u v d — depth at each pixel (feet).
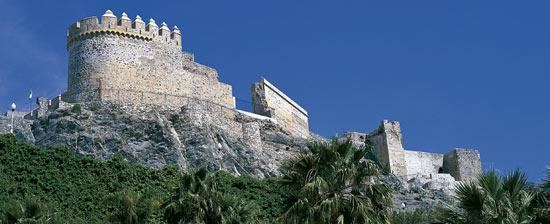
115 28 270.67
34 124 247.29
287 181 117.50
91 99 261.03
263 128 283.79
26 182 195.93
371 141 315.99
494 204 104.32
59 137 238.68
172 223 139.54
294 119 313.94
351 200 112.68
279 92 306.96
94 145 238.48
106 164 209.15
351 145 117.91
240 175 234.17
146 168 212.43
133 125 248.11
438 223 108.78
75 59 268.82
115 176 206.90
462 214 106.83
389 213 116.78
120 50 269.03
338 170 114.62
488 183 106.32
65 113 246.88
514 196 105.70
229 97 287.28
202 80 280.92
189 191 140.97
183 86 274.77
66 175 202.39
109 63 266.57
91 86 263.49
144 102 263.70
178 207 139.64
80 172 204.95
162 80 271.08
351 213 112.16
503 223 102.68
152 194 199.72
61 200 193.77
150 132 247.09
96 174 206.18
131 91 264.72
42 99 262.67
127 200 152.66
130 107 256.52
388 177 279.69
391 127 314.55
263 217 199.72
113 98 261.85
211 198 140.36
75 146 236.84
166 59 274.57
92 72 265.54
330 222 111.55
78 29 271.49
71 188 198.08
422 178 297.53
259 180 217.97
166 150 241.96
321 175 115.55
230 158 250.37
